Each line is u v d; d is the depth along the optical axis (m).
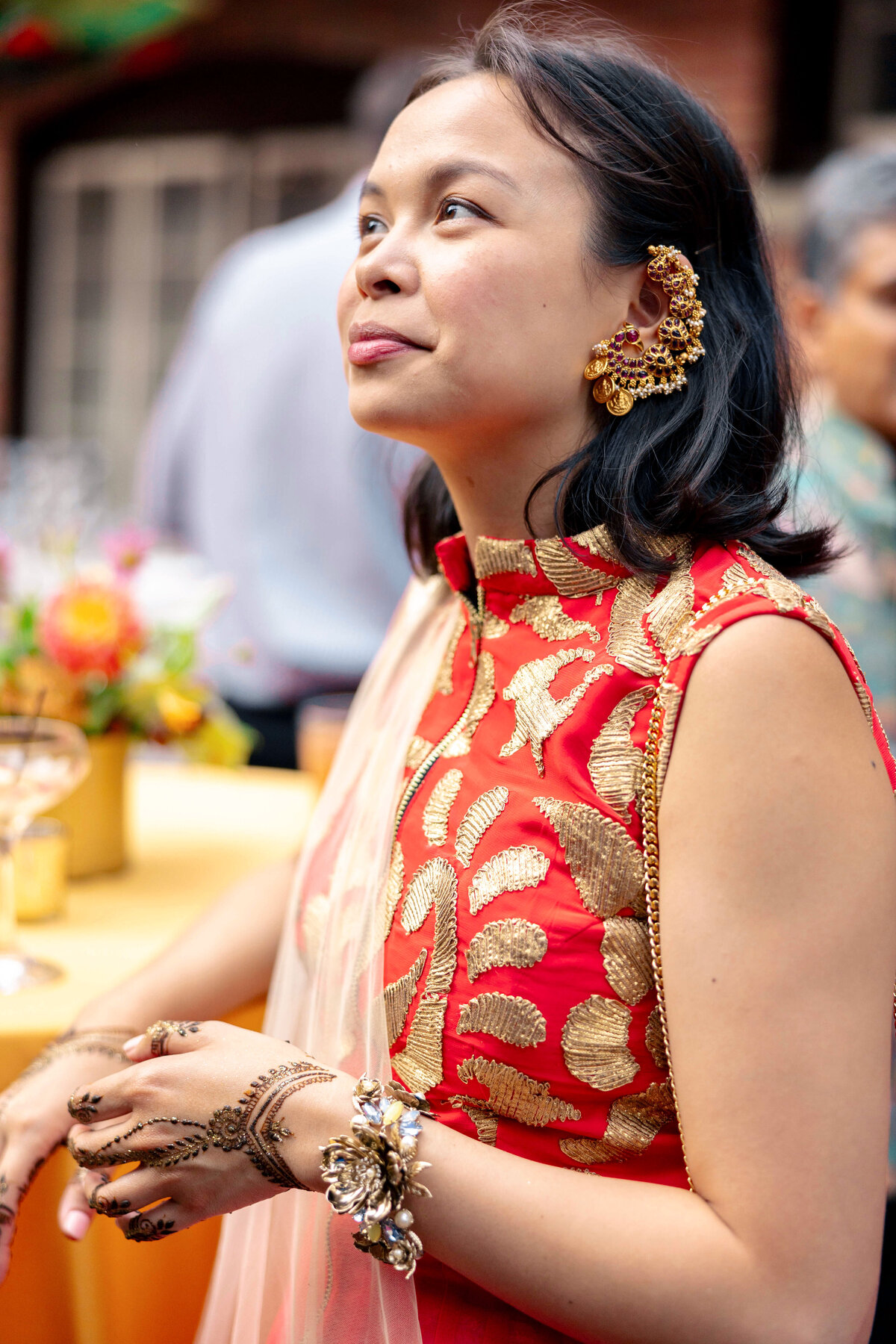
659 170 0.94
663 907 0.80
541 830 0.87
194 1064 0.89
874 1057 0.76
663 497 0.92
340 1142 0.83
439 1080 0.89
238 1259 1.11
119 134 5.92
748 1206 0.74
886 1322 1.66
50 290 6.21
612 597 0.93
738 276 1.01
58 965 1.35
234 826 1.90
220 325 2.88
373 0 5.10
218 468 2.85
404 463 1.67
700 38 4.41
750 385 0.98
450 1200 0.81
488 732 0.95
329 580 2.80
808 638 0.81
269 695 2.87
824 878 0.77
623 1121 0.86
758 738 0.78
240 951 1.23
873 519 1.78
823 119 4.34
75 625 1.53
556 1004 0.85
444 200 0.91
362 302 0.93
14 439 6.35
